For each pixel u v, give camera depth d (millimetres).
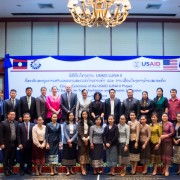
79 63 10516
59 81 10500
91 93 10484
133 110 8531
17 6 10609
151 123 8281
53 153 8023
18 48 11883
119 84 10516
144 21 11953
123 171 8000
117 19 7152
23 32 11914
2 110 8914
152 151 8062
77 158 8172
